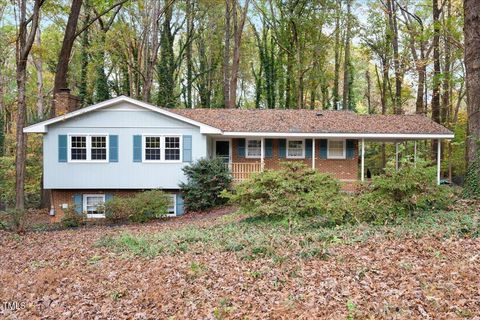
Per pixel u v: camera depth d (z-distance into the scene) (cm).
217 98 4459
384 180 1181
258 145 2434
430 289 641
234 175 2228
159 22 3534
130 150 2089
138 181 2094
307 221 1262
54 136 2058
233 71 3278
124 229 1605
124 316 693
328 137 2281
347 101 3847
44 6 2358
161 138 2102
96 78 3419
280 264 872
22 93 1869
